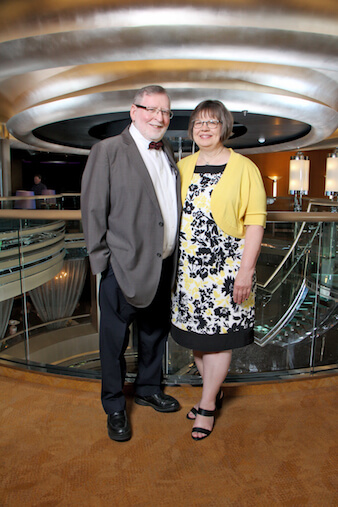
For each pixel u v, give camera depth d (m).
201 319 1.77
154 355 2.02
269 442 1.78
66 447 1.74
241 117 8.66
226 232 1.71
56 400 2.13
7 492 1.46
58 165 19.53
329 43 5.40
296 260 2.32
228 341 1.78
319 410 2.05
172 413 2.02
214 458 1.67
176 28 5.18
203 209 1.72
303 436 1.83
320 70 7.18
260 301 2.31
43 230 2.22
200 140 1.69
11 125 9.44
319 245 2.35
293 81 7.20
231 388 2.21
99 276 2.14
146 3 4.96
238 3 4.94
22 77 7.77
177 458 1.67
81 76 7.25
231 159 1.71
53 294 2.23
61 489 1.48
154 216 1.68
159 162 1.75
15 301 2.30
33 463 1.63
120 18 5.10
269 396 2.19
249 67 6.95
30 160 19.17
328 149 18.09
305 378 2.29
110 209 1.71
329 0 4.98
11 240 2.24
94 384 2.22
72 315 2.23
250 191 1.69
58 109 7.49
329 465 1.63
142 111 1.65
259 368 2.34
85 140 11.83
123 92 7.08
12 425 1.90
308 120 8.03
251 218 1.70
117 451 1.71
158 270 1.71
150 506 1.41
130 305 1.82
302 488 1.50
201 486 1.50
